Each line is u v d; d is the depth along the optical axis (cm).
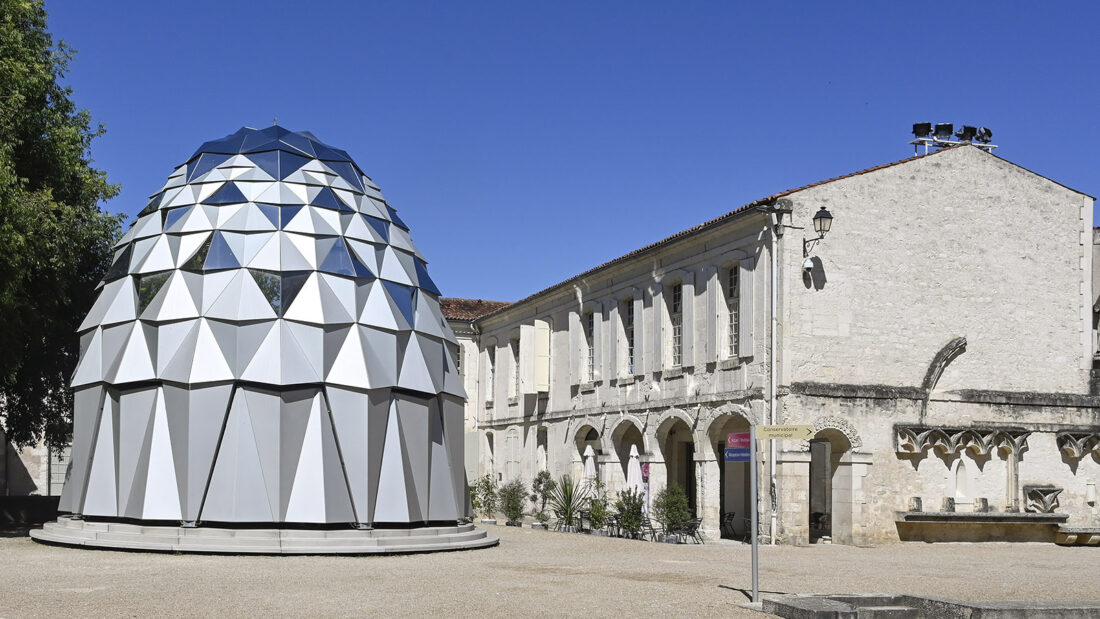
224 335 2075
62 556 1812
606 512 2956
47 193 2231
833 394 2459
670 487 2741
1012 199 2708
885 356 2528
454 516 2247
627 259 3148
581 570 1728
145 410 2064
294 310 2105
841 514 2475
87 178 2589
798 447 2436
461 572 1658
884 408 2502
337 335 2114
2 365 2347
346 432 2058
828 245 2503
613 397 3288
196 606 1241
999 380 2636
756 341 2525
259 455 2008
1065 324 2723
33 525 2820
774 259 2467
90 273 2739
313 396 2058
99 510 2078
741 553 2166
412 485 2128
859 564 1931
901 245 2573
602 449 3316
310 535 1947
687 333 2858
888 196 2573
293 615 1185
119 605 1241
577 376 3541
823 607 1212
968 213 2655
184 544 1888
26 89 2227
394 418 2133
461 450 2422
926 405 2547
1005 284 2670
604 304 3378
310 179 2325
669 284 2997
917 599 1319
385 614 1202
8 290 2123
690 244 2864
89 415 2177
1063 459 2670
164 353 2078
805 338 2461
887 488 2483
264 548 1875
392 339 2181
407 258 2405
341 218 2294
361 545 1936
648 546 2367
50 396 2861
